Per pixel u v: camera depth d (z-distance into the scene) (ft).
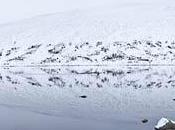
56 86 197.47
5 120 101.50
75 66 452.35
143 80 225.56
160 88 180.34
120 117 103.91
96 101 137.39
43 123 97.14
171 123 82.94
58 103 132.87
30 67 447.83
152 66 433.07
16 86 198.29
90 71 331.77
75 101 138.21
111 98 146.41
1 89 183.52
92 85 201.36
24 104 131.03
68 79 241.76
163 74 275.80
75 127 92.07
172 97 146.00
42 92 169.89
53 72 323.57
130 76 258.98
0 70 375.86
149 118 101.86
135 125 92.84
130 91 170.30
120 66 440.86
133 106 123.75
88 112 112.78
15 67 455.22
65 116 106.73
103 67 415.44
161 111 112.88
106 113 110.63
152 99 141.28
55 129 90.22
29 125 94.53
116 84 204.85
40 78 251.80
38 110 117.80
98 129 89.56
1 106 126.82
